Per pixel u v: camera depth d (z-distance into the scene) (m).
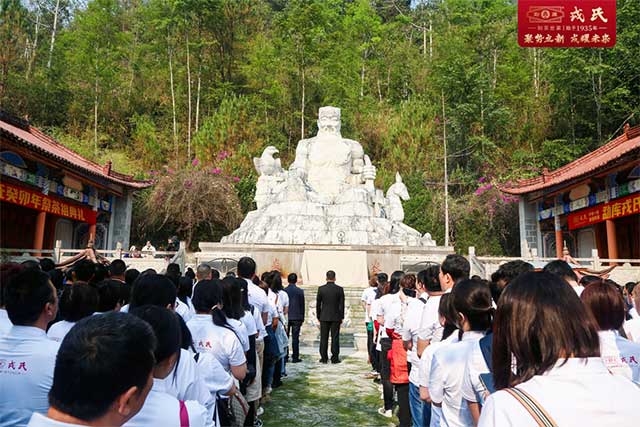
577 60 28.39
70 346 1.70
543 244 28.03
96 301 4.01
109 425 1.70
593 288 3.33
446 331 3.82
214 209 28.53
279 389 8.20
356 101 37.81
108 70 35.97
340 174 23.83
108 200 27.56
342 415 6.74
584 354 1.70
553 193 25.58
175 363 2.76
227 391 3.73
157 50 37.47
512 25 36.09
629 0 27.44
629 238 24.70
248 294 6.52
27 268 3.18
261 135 34.16
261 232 20.42
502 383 2.00
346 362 10.73
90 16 38.91
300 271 18.75
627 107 28.83
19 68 33.44
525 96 35.44
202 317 4.29
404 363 5.71
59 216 24.91
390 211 22.97
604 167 19.89
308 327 14.46
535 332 1.74
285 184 22.30
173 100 35.44
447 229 28.03
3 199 19.11
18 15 33.62
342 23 45.09
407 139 33.94
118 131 36.34
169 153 34.72
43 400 2.87
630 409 1.57
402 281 5.98
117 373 1.67
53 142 24.83
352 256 18.53
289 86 37.84
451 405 3.20
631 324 4.37
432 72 35.56
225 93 36.03
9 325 3.61
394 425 6.34
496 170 32.66
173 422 2.20
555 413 1.56
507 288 1.95
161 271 16.05
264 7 46.56
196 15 37.09
